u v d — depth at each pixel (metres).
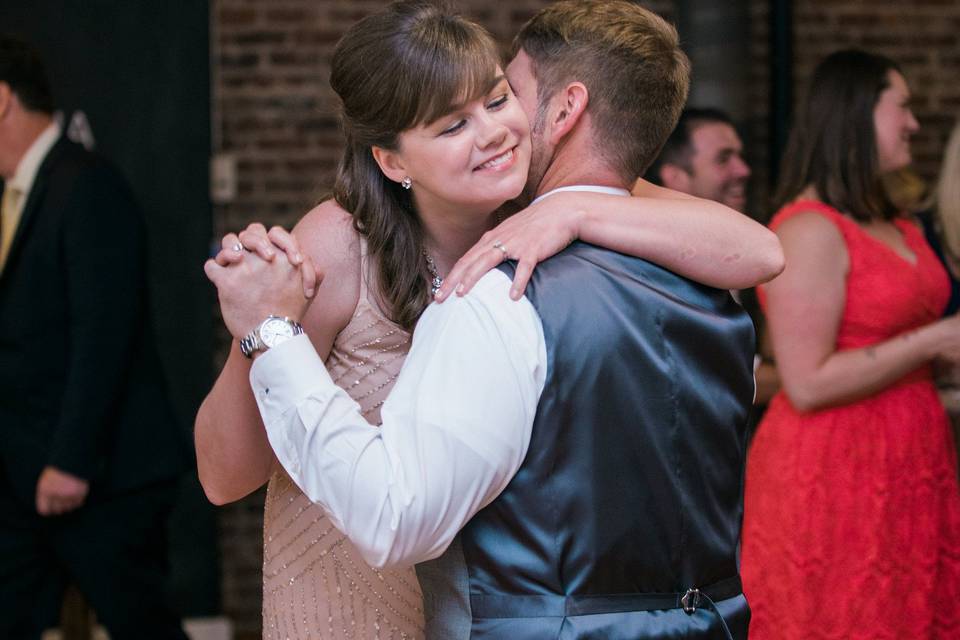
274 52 5.27
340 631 1.89
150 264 5.14
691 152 3.52
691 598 1.63
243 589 5.26
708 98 4.81
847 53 2.91
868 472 2.75
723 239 1.67
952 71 5.65
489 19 5.40
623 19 1.71
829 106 2.86
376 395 1.82
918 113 5.65
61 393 3.71
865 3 5.60
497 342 1.52
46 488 3.59
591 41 1.69
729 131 3.54
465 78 1.60
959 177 3.32
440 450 1.50
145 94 5.12
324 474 1.54
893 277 2.81
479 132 1.63
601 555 1.56
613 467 1.56
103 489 3.73
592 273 1.59
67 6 5.05
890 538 2.73
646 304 1.59
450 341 1.54
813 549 2.76
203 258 5.20
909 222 3.01
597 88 1.68
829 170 2.85
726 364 1.66
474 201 1.66
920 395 2.81
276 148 5.29
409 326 1.82
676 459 1.60
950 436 2.88
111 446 3.74
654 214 1.65
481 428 1.50
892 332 2.81
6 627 3.74
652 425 1.58
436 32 1.61
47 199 3.69
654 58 1.69
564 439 1.55
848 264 2.80
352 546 1.87
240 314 1.60
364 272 1.81
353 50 1.65
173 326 5.17
